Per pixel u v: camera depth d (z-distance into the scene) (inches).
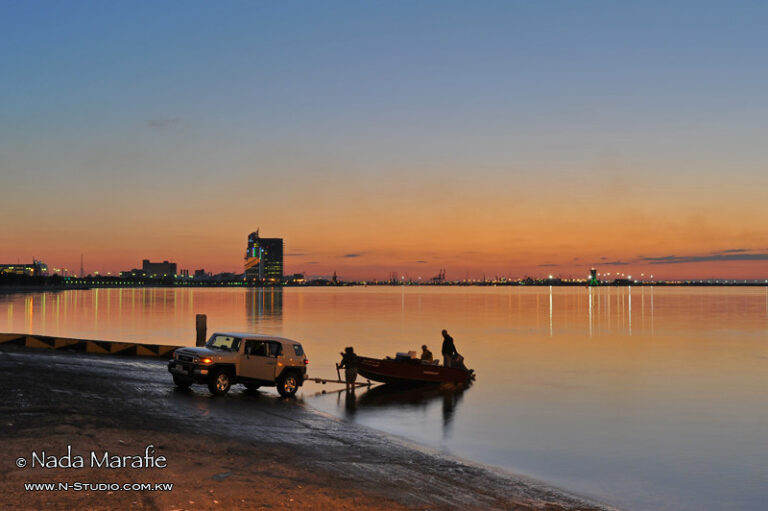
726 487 627.5
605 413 1005.2
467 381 1284.4
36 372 861.2
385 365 1146.7
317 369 1466.5
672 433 868.0
